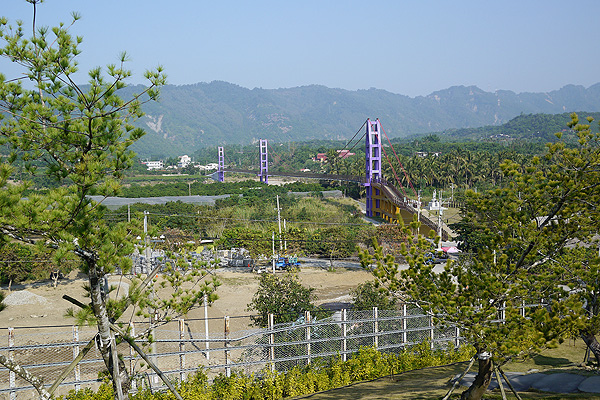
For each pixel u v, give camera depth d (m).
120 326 10.88
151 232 10.54
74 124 9.35
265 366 15.77
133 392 13.91
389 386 14.71
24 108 9.19
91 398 13.48
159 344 22.56
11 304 32.38
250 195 101.00
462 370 16.02
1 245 9.08
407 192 105.50
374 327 17.33
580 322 9.31
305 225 62.19
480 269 10.58
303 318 20.36
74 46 9.49
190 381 14.88
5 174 8.52
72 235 9.01
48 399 9.87
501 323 11.30
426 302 10.89
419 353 17.72
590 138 10.27
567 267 11.22
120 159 9.76
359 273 46.00
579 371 14.09
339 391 14.77
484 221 10.98
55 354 21.47
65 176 9.80
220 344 22.67
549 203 10.60
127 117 10.00
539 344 9.42
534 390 12.60
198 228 58.78
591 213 10.03
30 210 8.67
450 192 103.19
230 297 35.88
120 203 88.69
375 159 88.38
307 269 48.00
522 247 10.83
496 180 106.62
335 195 107.25
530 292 10.64
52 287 38.91
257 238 49.81
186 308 12.25
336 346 17.25
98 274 10.02
